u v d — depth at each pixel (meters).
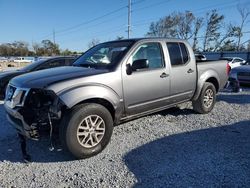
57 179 3.32
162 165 3.60
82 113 3.70
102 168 3.56
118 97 4.17
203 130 5.02
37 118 3.66
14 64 44.91
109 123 4.04
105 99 3.99
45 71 4.35
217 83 6.41
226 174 3.33
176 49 5.30
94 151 3.90
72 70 4.24
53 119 3.64
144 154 3.96
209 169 3.47
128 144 4.35
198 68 5.77
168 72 4.98
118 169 3.52
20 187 3.15
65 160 3.85
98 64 4.52
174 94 5.19
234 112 6.36
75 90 3.67
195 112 6.21
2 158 3.94
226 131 4.96
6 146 4.41
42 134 3.72
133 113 4.52
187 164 3.62
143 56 4.66
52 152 4.12
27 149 4.24
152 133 4.86
